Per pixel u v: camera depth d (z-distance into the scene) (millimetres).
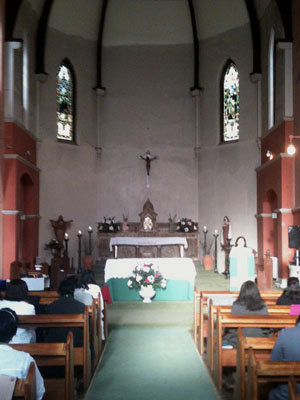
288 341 3854
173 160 18906
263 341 4605
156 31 18891
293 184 13227
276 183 13859
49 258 16641
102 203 18750
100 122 18922
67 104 18000
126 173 18891
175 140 18953
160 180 18891
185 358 7215
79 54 18234
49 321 5426
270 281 12227
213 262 17266
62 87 17812
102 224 17375
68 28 17703
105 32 18875
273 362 3518
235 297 7684
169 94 19000
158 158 18953
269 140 15188
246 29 17062
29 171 15086
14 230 13188
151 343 8227
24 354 3453
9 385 3035
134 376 6301
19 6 13727
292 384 2951
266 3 15383
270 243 15375
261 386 4418
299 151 12711
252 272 11273
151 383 6008
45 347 4316
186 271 11461
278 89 14227
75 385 5547
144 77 18922
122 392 5664
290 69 13398
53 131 17234
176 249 16781
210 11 17719
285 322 5422
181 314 10508
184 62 18969
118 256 16594
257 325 5461
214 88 18172
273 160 14000
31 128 15914
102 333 8281
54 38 17250
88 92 18562
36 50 16375
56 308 5820
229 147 17578
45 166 16781
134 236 17375
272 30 15078
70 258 17391
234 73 17688
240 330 4758
